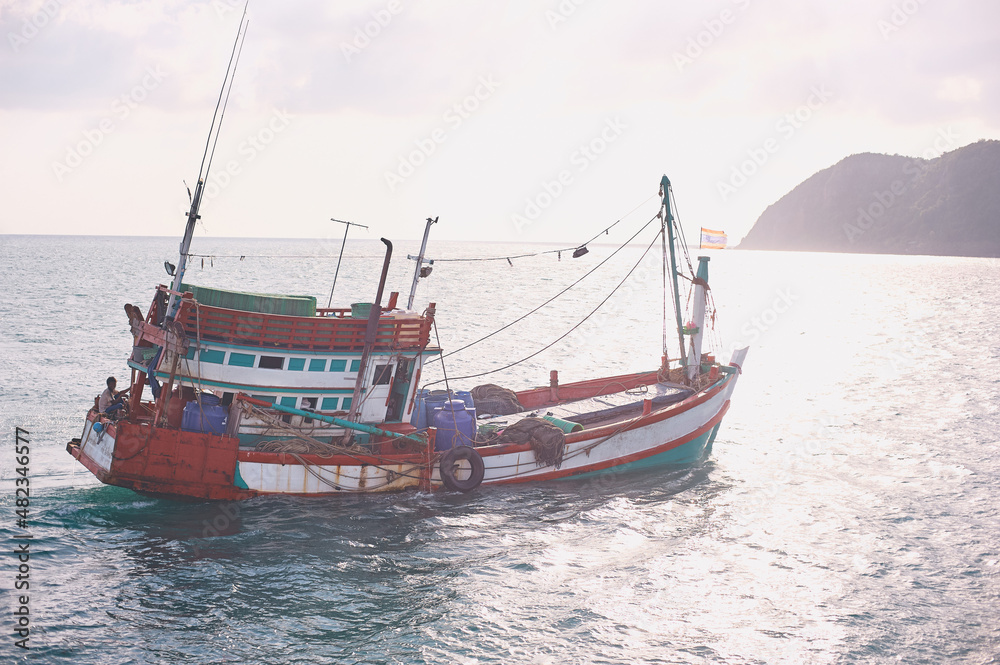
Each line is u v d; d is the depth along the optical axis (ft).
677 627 45.27
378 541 56.34
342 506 62.13
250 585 48.42
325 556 53.16
